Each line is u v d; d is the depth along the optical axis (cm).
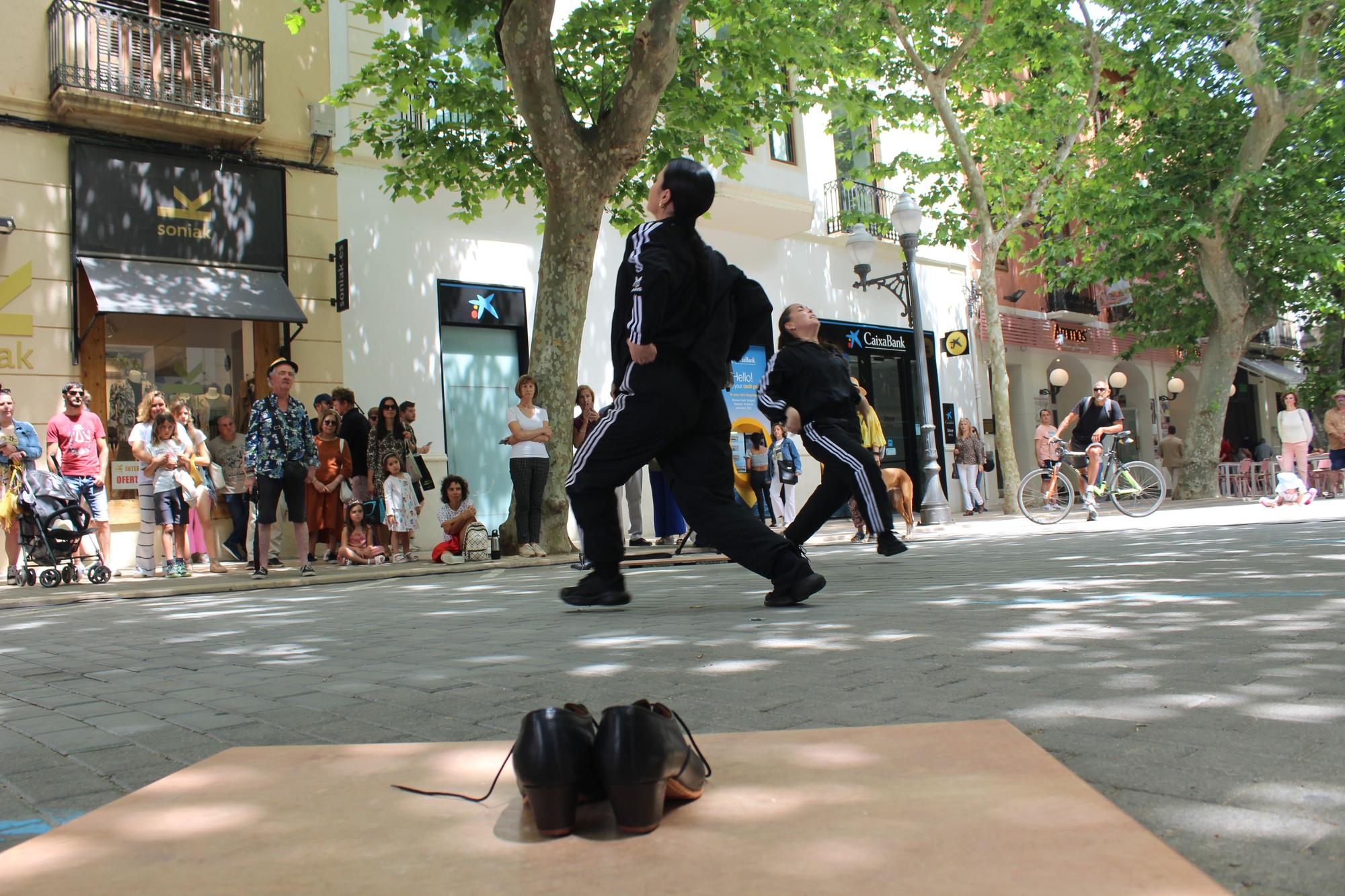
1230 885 126
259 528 936
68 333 1177
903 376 2123
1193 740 201
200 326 1270
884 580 622
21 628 599
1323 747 192
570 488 489
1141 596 464
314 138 1349
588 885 112
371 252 1394
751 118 1334
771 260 1869
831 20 1452
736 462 1565
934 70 1672
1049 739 207
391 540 1137
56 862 128
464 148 1255
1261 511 1424
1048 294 2502
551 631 446
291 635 496
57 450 1035
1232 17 1898
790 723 235
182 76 1240
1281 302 2220
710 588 638
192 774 172
